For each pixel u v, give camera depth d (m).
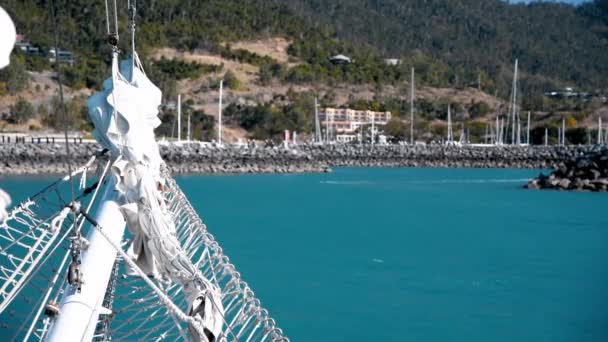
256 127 137.75
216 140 122.19
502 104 183.25
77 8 147.88
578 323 24.22
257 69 170.38
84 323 7.15
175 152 88.31
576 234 44.41
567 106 190.38
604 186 73.00
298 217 49.97
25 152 78.38
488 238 42.28
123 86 10.95
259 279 29.73
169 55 163.50
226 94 150.62
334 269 32.16
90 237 9.40
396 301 26.69
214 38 175.88
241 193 65.69
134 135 10.64
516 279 30.80
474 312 25.44
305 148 107.25
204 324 7.59
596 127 158.62
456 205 59.81
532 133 155.25
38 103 115.00
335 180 82.75
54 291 17.39
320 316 24.38
